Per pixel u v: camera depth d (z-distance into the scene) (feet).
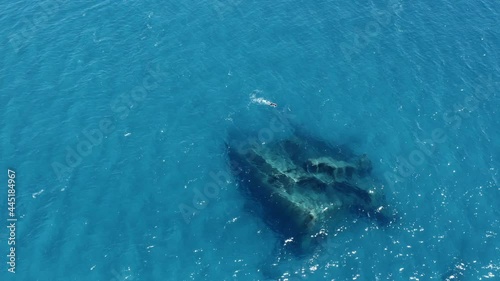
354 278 127.85
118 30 198.70
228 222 139.13
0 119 163.63
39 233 134.31
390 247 134.41
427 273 129.18
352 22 206.59
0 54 186.70
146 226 137.28
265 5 215.10
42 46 190.90
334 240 135.44
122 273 126.82
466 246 135.03
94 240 133.28
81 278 125.59
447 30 203.51
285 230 137.28
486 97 176.35
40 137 159.02
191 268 128.77
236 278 127.34
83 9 208.85
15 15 204.54
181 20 204.64
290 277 127.85
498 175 152.35
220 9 211.41
